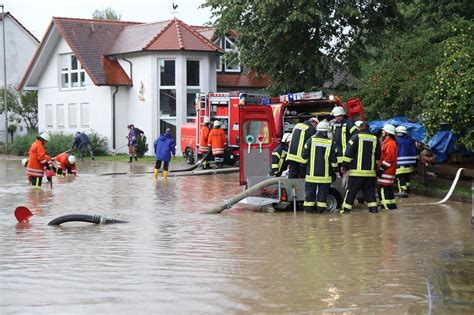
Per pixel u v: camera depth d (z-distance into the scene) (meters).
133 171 31.83
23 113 58.88
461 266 9.97
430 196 20.19
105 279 9.32
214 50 44.75
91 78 45.25
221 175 28.88
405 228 13.96
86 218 15.03
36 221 15.68
